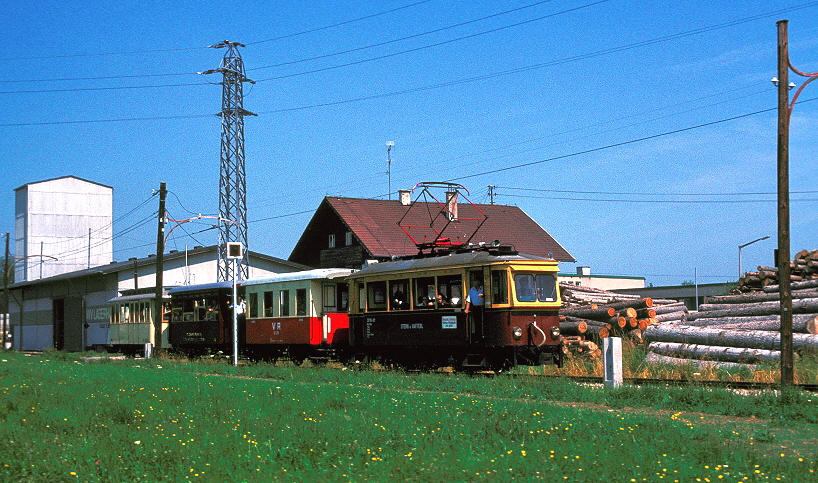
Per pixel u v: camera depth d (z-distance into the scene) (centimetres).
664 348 2152
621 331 2394
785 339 1535
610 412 1244
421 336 2184
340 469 865
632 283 7019
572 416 1159
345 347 2648
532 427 1067
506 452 912
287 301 2770
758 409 1209
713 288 5822
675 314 2542
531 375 1867
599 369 2114
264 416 1236
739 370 1859
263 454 941
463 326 2058
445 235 4862
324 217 4956
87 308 5619
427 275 2177
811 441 993
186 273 5272
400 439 1009
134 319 4038
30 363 2975
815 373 1716
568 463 848
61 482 844
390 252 4531
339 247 4825
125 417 1254
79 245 8656
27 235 8456
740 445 941
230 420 1205
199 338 3309
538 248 5075
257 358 2972
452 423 1124
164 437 1069
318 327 2645
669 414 1232
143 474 867
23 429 1150
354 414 1241
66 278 5734
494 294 2006
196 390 1677
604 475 798
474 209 5256
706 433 1003
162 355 3509
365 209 4838
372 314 2364
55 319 6159
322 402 1405
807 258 2516
